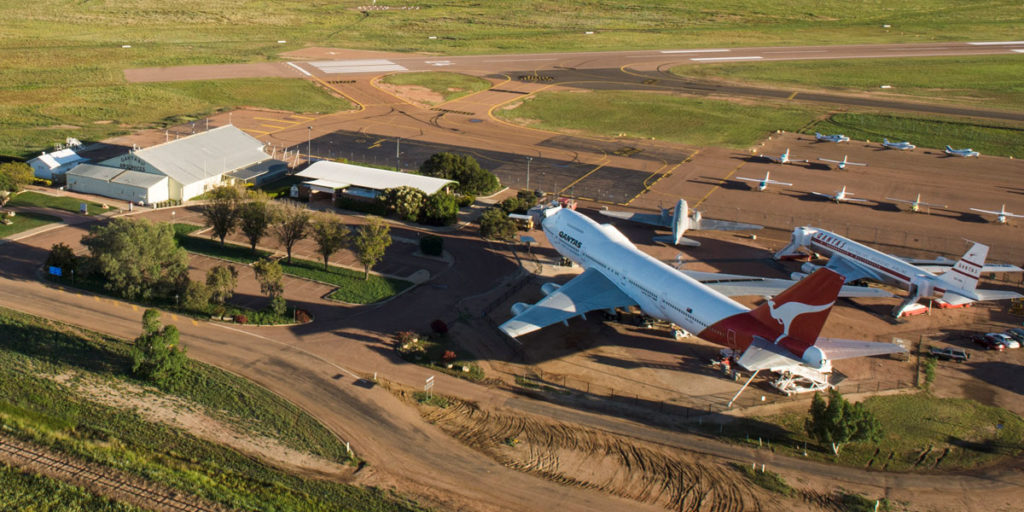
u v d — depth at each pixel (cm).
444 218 13788
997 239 13888
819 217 14862
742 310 8575
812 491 6988
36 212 13350
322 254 11756
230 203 12262
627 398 8462
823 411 7538
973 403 8544
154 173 14450
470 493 6781
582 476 7094
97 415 7575
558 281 11606
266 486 6688
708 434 7838
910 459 7531
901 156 19175
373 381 8556
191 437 7338
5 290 10244
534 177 16825
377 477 6931
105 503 6394
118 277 10169
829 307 7544
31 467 6794
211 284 9994
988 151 19712
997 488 7112
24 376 8181
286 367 8756
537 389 8588
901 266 10894
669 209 14812
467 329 9925
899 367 9281
